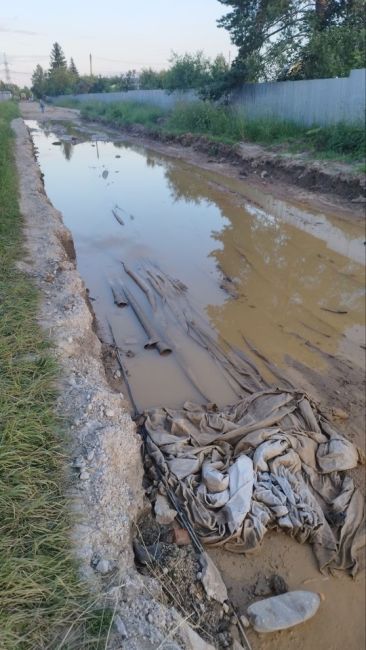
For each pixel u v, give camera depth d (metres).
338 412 5.45
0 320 5.22
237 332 7.38
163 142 26.47
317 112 18.53
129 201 15.05
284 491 4.27
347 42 18.83
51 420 3.94
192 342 7.16
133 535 3.77
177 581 3.58
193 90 28.33
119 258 10.41
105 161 22.53
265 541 4.08
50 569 2.76
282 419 5.10
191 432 4.95
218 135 22.28
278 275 9.32
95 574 2.91
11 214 9.54
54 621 2.54
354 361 6.54
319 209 12.77
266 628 3.45
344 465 4.62
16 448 3.49
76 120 44.84
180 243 11.20
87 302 7.35
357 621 3.56
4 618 2.45
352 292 8.49
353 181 12.89
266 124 19.81
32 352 4.82
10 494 3.12
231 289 8.79
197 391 6.09
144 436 4.97
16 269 6.90
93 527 3.22
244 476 4.31
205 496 4.22
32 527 2.98
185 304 8.28
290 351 6.85
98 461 3.70
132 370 6.54
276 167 16.30
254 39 21.45
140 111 33.66
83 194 16.19
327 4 19.70
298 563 3.94
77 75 76.44
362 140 14.75
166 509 4.10
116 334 7.48
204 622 3.40
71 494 3.37
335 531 4.14
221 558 3.93
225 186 16.14
